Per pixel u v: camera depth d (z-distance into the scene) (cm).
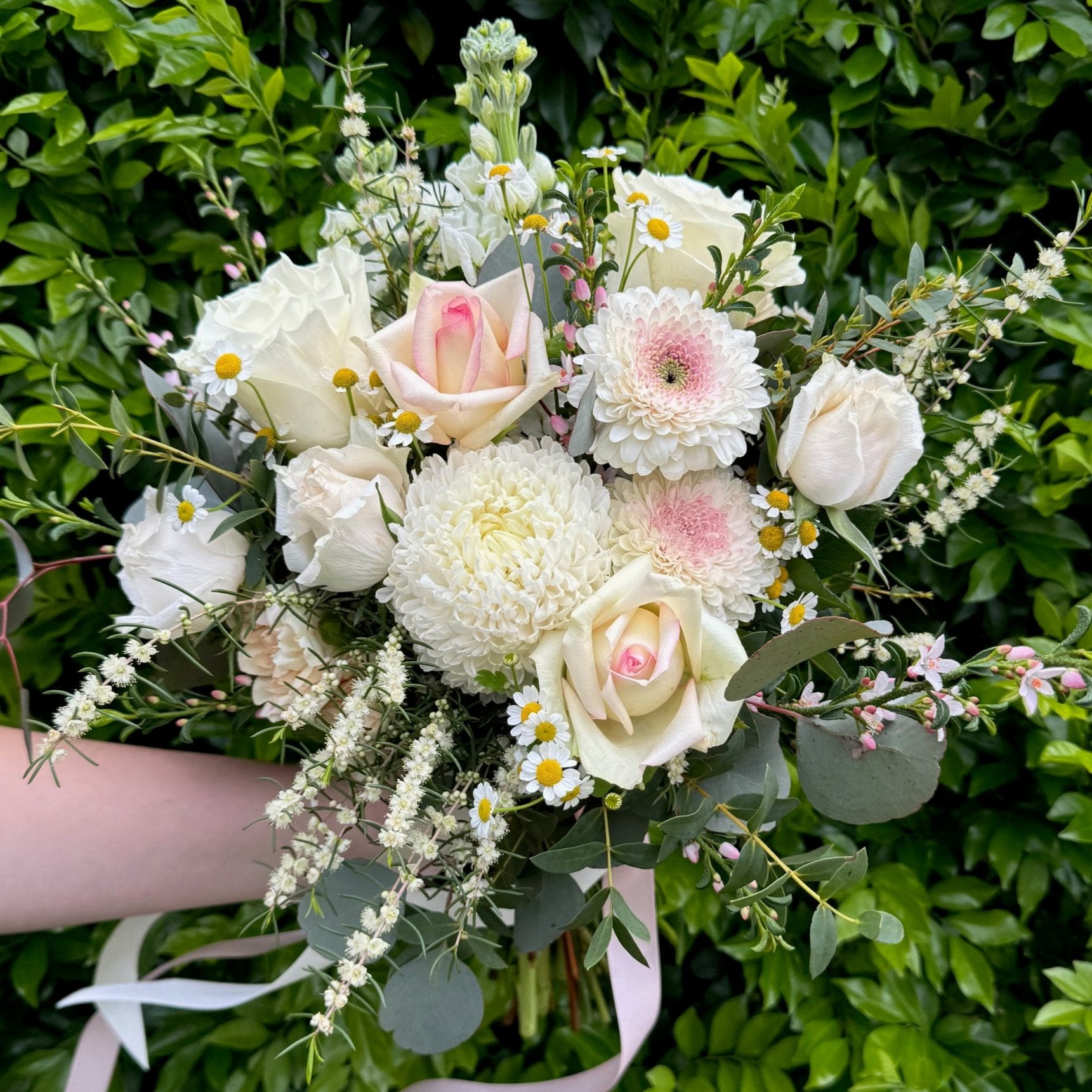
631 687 52
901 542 72
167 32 85
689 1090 89
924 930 87
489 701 60
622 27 97
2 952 94
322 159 98
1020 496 90
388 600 57
